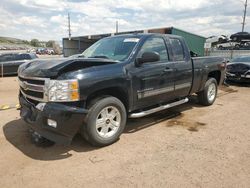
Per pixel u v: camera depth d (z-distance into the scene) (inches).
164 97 214.2
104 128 167.6
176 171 137.2
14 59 657.6
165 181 127.6
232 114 249.8
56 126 146.8
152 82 196.4
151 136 187.9
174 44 224.8
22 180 128.6
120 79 170.9
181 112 255.8
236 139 183.0
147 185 124.1
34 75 155.2
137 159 150.9
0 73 641.0
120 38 208.5
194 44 861.2
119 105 171.6
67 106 147.8
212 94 284.5
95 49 215.5
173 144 173.2
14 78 609.6
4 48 3169.3
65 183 126.0
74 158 152.0
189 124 216.8
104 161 148.4
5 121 221.9
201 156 155.0
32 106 158.7
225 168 140.6
